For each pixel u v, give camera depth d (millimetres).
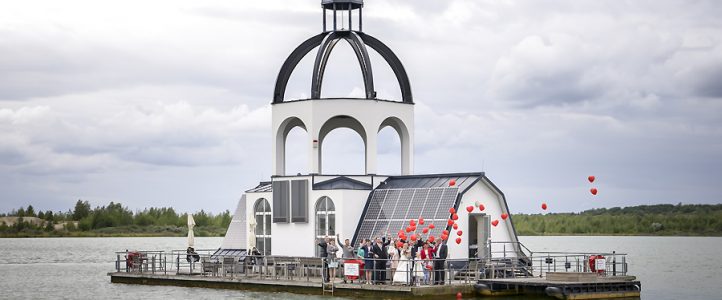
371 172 58406
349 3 59688
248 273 58031
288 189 58938
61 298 58062
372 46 60844
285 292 52750
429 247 49469
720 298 59781
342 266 53188
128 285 62500
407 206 55406
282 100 60844
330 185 57594
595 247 182125
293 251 58750
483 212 54906
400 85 61219
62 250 170875
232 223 64562
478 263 52844
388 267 50719
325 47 59375
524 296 49188
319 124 58406
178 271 61625
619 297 49219
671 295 62312
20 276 85062
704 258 126562
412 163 60344
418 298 46812
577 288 47688
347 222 56594
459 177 55406
